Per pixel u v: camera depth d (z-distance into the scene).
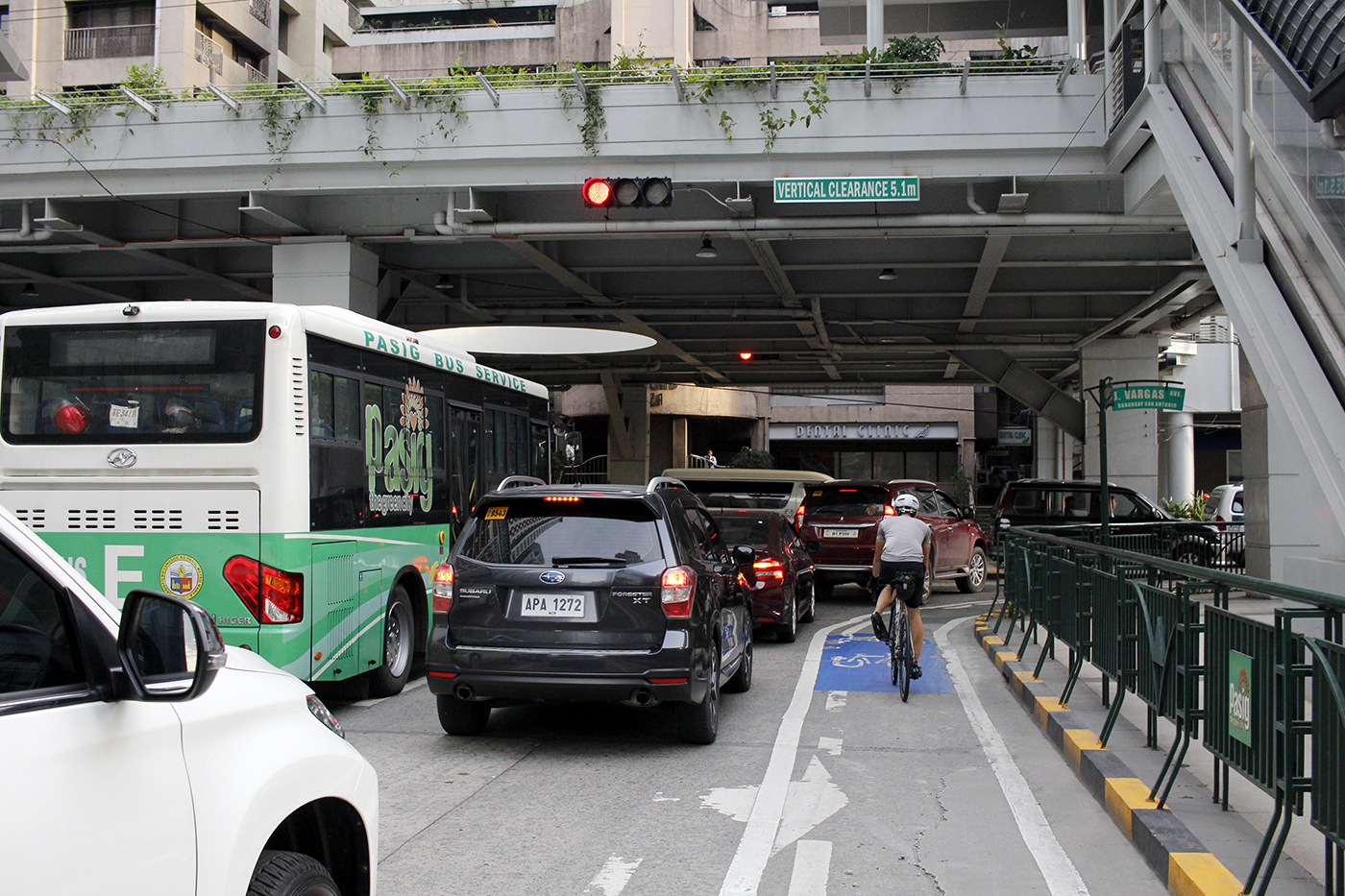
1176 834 4.88
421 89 15.84
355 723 8.23
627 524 7.17
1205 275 20.05
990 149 15.02
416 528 9.96
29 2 36.38
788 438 53.47
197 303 7.87
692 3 45.59
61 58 36.47
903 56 15.56
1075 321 24.98
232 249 20.03
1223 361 39.59
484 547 7.21
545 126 15.66
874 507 16.39
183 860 2.53
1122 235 18.23
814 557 16.28
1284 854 4.62
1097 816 5.72
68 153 16.41
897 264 18.97
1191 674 5.32
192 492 7.71
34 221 16.80
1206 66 11.76
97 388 7.88
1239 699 4.66
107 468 7.77
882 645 12.37
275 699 3.09
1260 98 10.11
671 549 7.09
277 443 7.66
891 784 6.41
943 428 52.31
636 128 15.49
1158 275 21.11
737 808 5.91
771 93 15.31
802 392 51.53
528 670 6.87
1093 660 7.48
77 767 2.28
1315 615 4.02
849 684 9.86
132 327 7.90
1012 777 6.56
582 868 4.91
